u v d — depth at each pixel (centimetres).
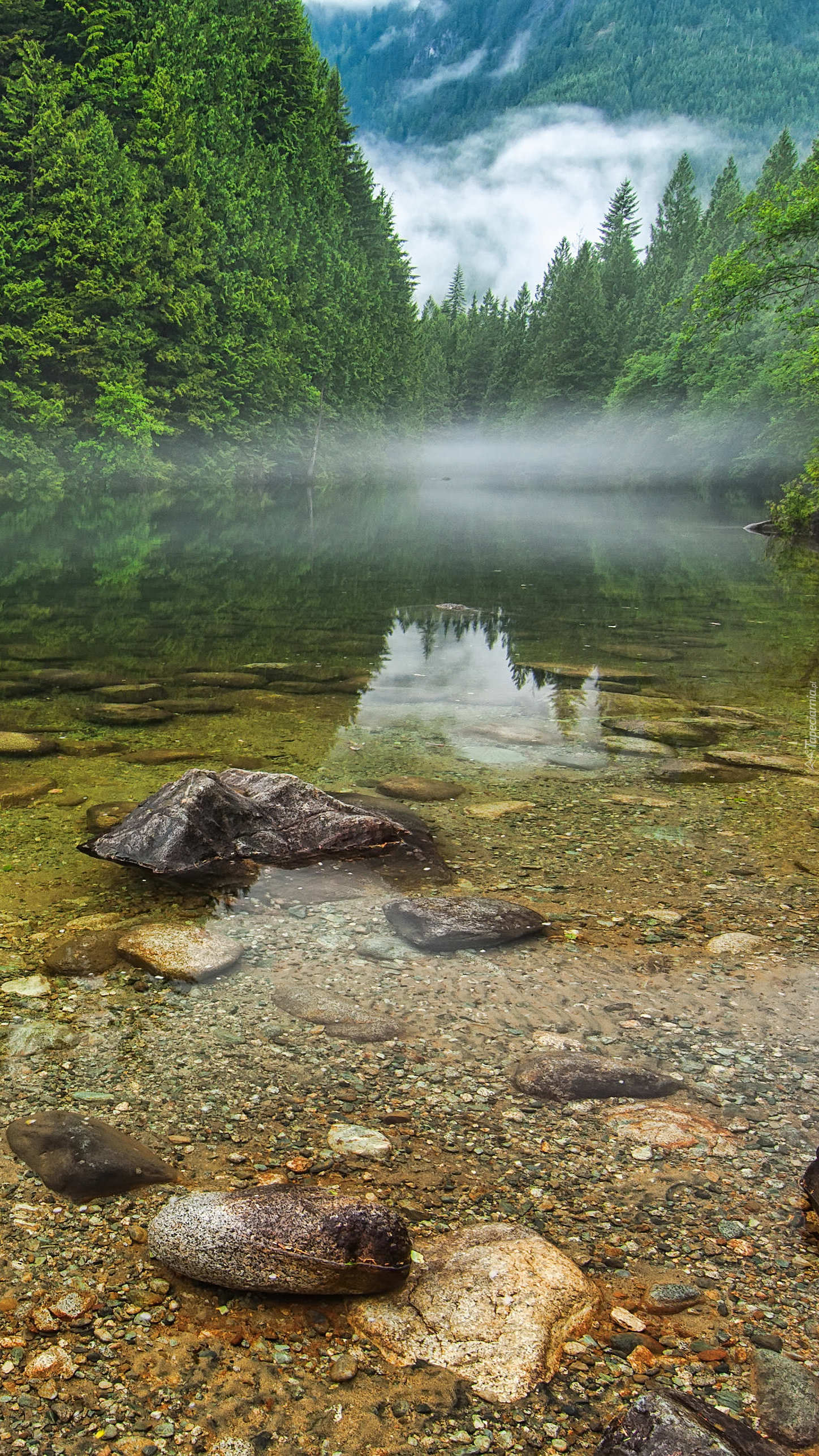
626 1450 163
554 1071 290
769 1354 190
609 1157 256
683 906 421
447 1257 212
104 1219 224
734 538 2852
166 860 438
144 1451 168
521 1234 220
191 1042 305
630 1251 220
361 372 6097
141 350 3578
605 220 10731
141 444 3431
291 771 589
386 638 1092
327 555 2083
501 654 1009
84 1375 183
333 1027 317
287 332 4831
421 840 482
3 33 3691
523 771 605
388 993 340
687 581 1758
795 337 4194
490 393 11712
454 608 1341
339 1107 274
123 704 745
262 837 464
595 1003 338
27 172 3167
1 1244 215
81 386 3341
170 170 3978
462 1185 242
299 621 1205
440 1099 280
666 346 6662
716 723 733
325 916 400
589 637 1132
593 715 752
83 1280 206
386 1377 184
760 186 6141
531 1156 255
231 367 4188
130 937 368
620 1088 286
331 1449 169
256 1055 299
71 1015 319
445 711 752
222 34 5125
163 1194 234
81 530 2406
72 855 453
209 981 344
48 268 3188
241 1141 257
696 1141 262
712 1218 232
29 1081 281
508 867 457
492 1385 182
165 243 3738
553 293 10650
